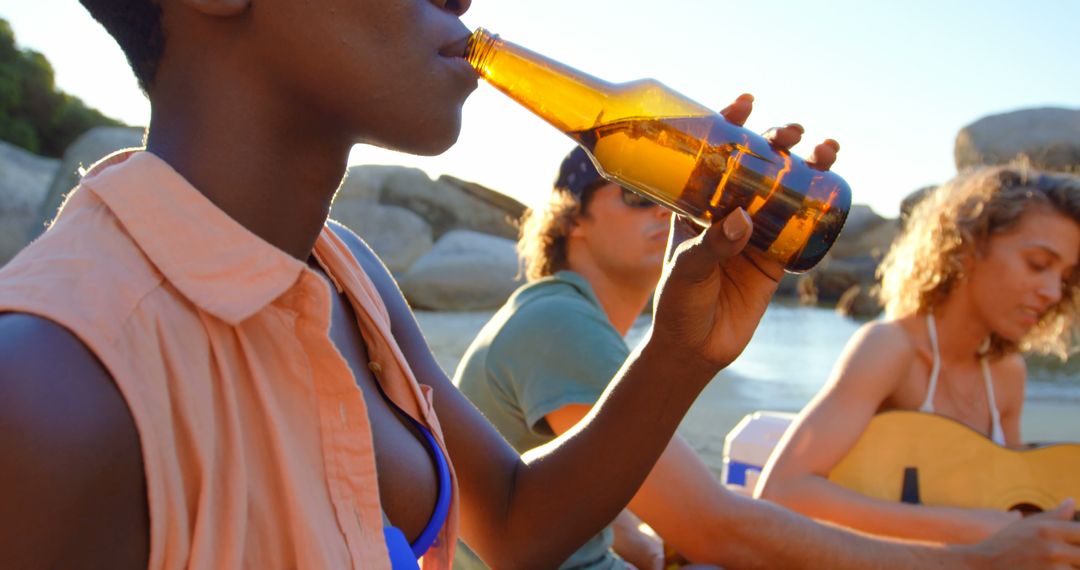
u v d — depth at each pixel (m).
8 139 23.50
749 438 2.80
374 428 1.09
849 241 16.09
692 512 1.80
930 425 2.44
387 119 0.93
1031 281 2.54
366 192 15.21
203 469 0.78
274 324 0.88
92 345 0.72
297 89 0.90
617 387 1.24
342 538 0.88
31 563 0.67
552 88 1.18
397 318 1.36
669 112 1.19
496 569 1.35
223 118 0.89
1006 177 2.62
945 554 1.83
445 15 0.96
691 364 1.18
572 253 2.28
